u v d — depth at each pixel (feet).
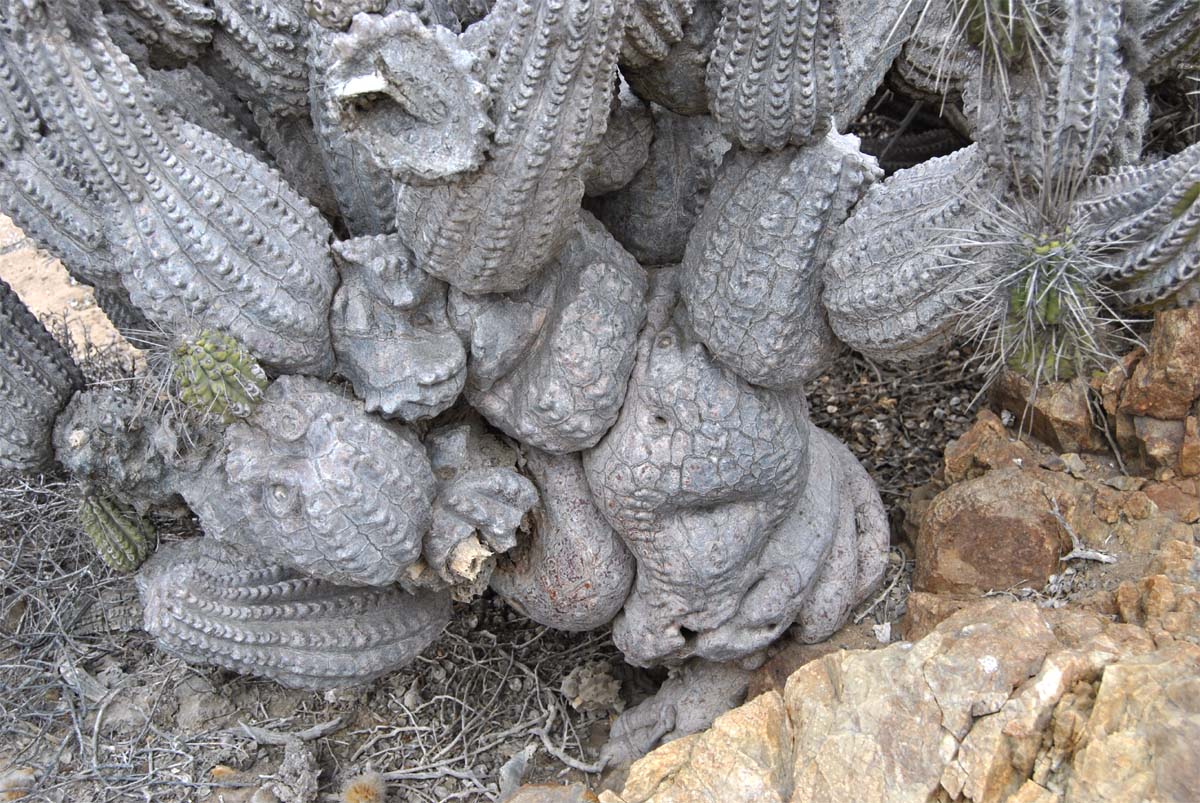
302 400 1.98
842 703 2.06
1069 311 1.72
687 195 2.26
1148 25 2.15
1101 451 2.51
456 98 1.67
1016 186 1.71
